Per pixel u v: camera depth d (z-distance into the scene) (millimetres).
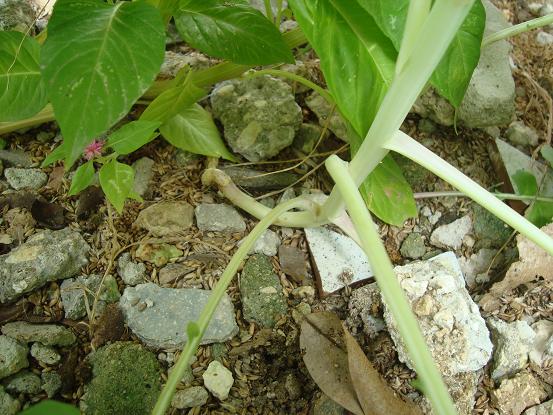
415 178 407
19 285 310
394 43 258
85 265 337
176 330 320
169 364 318
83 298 326
